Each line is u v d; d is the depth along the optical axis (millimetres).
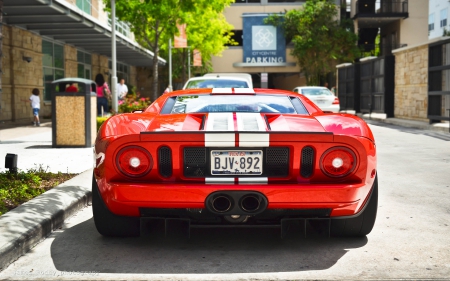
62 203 4812
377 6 37062
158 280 3160
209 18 29109
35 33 20141
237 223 3580
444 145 10906
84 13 17234
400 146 10750
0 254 3357
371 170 3627
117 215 3717
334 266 3416
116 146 3504
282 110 4176
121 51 27844
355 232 3979
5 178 5945
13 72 18406
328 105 19281
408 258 3592
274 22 40344
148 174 3494
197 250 3787
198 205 3402
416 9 35969
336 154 3496
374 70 21781
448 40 14750
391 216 4848
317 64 38500
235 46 41531
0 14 6004
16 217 4191
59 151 9539
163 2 19703
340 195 3439
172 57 38375
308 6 38594
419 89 18016
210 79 10742
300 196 3400
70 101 10133
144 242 3994
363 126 3758
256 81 47438
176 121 3750
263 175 3488
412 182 6648
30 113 20000
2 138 12102
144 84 41562
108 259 3586
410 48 18406
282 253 3709
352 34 37531
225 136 3408
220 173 3475
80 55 26062
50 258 3613
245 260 3549
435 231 4316
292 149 3465
